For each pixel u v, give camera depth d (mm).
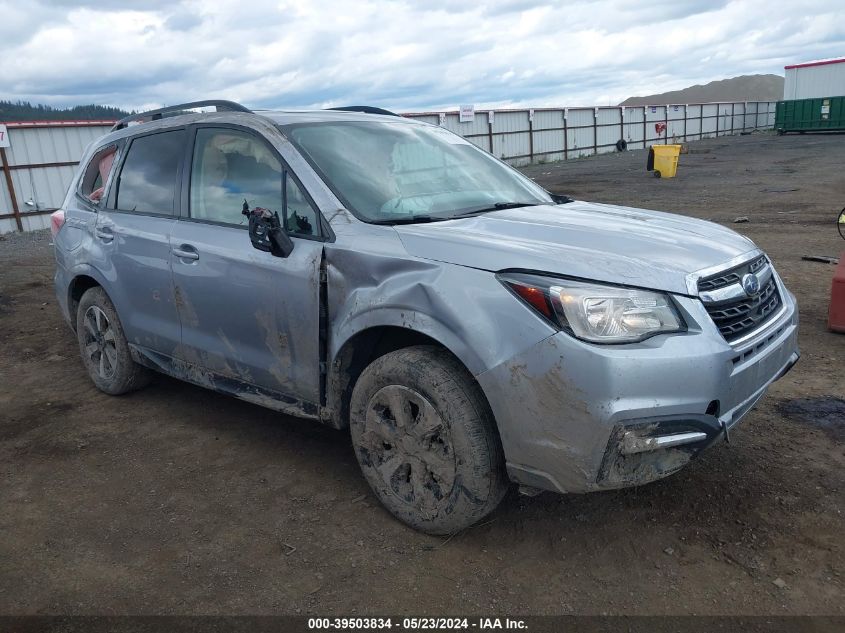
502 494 2893
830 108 44469
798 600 2564
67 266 4910
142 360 4445
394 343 3227
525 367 2574
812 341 5449
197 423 4391
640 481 2596
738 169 24406
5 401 4934
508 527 3090
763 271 3225
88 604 2670
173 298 4000
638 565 2803
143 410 4633
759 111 59969
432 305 2789
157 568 2891
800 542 2889
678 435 2561
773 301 3256
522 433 2627
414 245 2955
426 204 3521
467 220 3281
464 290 2730
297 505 3357
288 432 4207
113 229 4426
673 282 2689
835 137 41125
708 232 3371
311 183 3359
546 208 3691
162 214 4152
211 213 3840
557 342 2520
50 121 20391
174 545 3055
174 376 4211
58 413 4648
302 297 3264
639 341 2555
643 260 2770
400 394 2973
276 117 3779
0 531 3203
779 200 15234
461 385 2791
